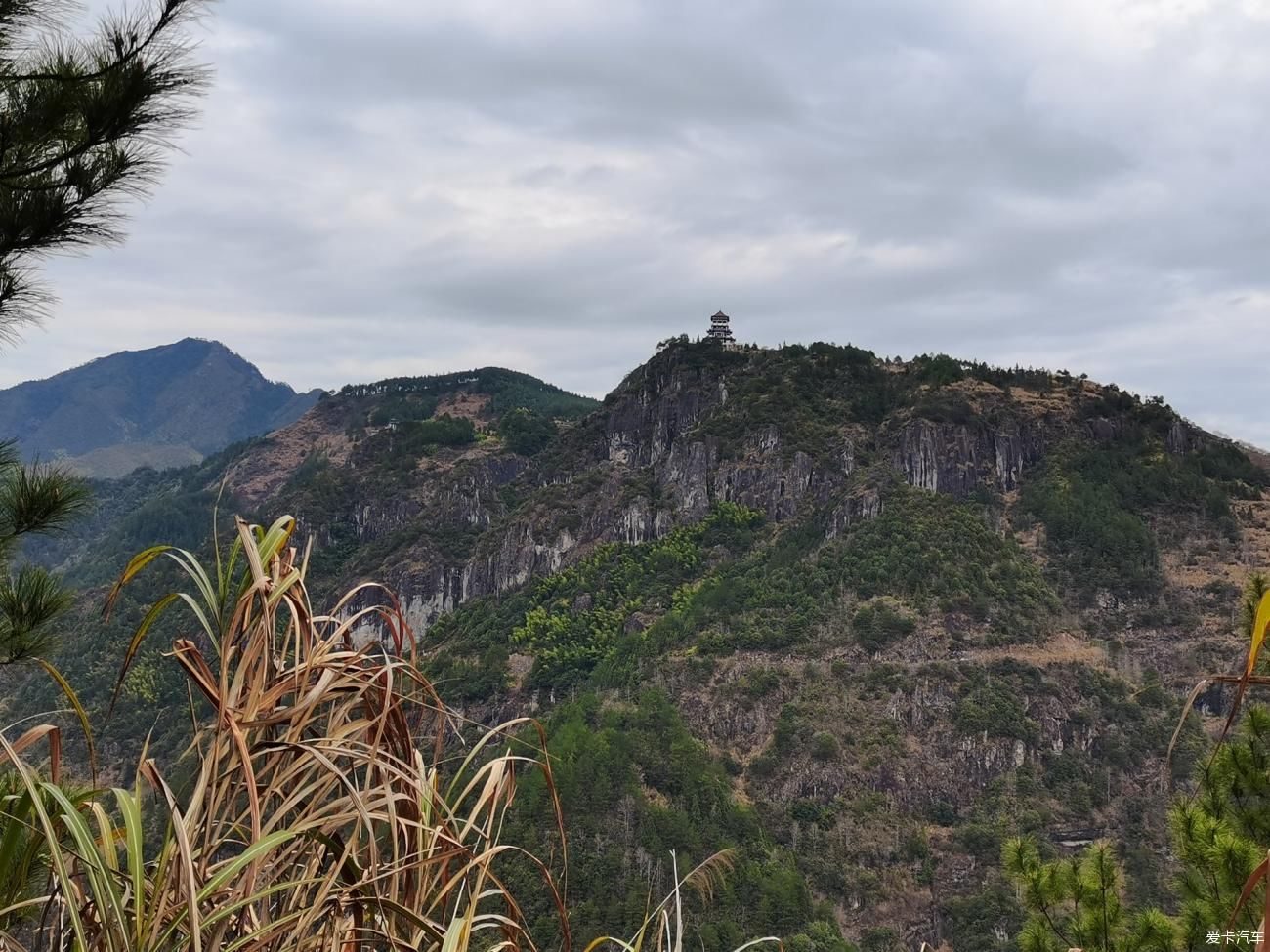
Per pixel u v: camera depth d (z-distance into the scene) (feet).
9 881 9.05
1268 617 6.65
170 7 24.27
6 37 23.53
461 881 9.66
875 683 407.03
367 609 10.55
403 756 10.24
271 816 9.50
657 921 11.01
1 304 25.52
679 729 367.04
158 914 8.36
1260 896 30.89
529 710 459.32
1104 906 36.96
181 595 9.60
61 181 24.70
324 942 9.21
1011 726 387.34
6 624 25.75
